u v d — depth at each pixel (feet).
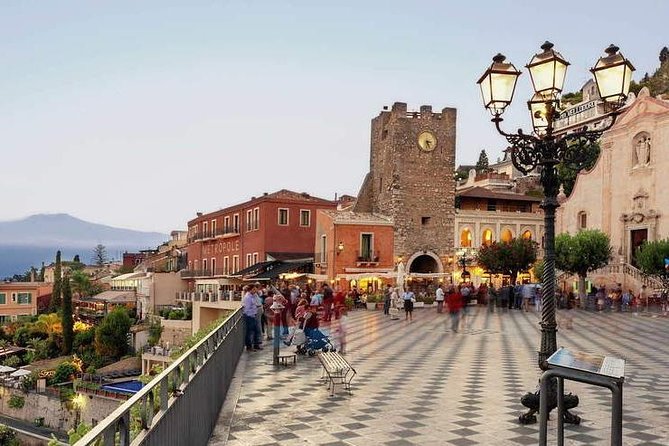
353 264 157.07
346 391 38.34
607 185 169.89
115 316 183.11
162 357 150.10
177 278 229.66
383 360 53.36
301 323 62.69
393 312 113.50
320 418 31.04
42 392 153.48
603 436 27.73
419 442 26.66
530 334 78.38
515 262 162.50
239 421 30.40
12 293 273.54
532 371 46.85
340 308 62.39
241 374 45.09
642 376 45.29
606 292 150.61
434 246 177.27
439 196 178.81
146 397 14.33
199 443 23.52
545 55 31.19
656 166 155.33
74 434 17.49
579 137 31.89
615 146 168.35
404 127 177.06
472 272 184.55
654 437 27.81
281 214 175.63
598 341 70.79
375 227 161.17
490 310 126.21
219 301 140.87
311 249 177.99
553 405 29.58
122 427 12.12
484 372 46.34
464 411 32.60
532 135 32.17
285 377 43.88
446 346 64.69
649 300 133.49
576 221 180.75
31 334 219.61
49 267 426.10
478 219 195.21
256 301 60.75
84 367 174.91
